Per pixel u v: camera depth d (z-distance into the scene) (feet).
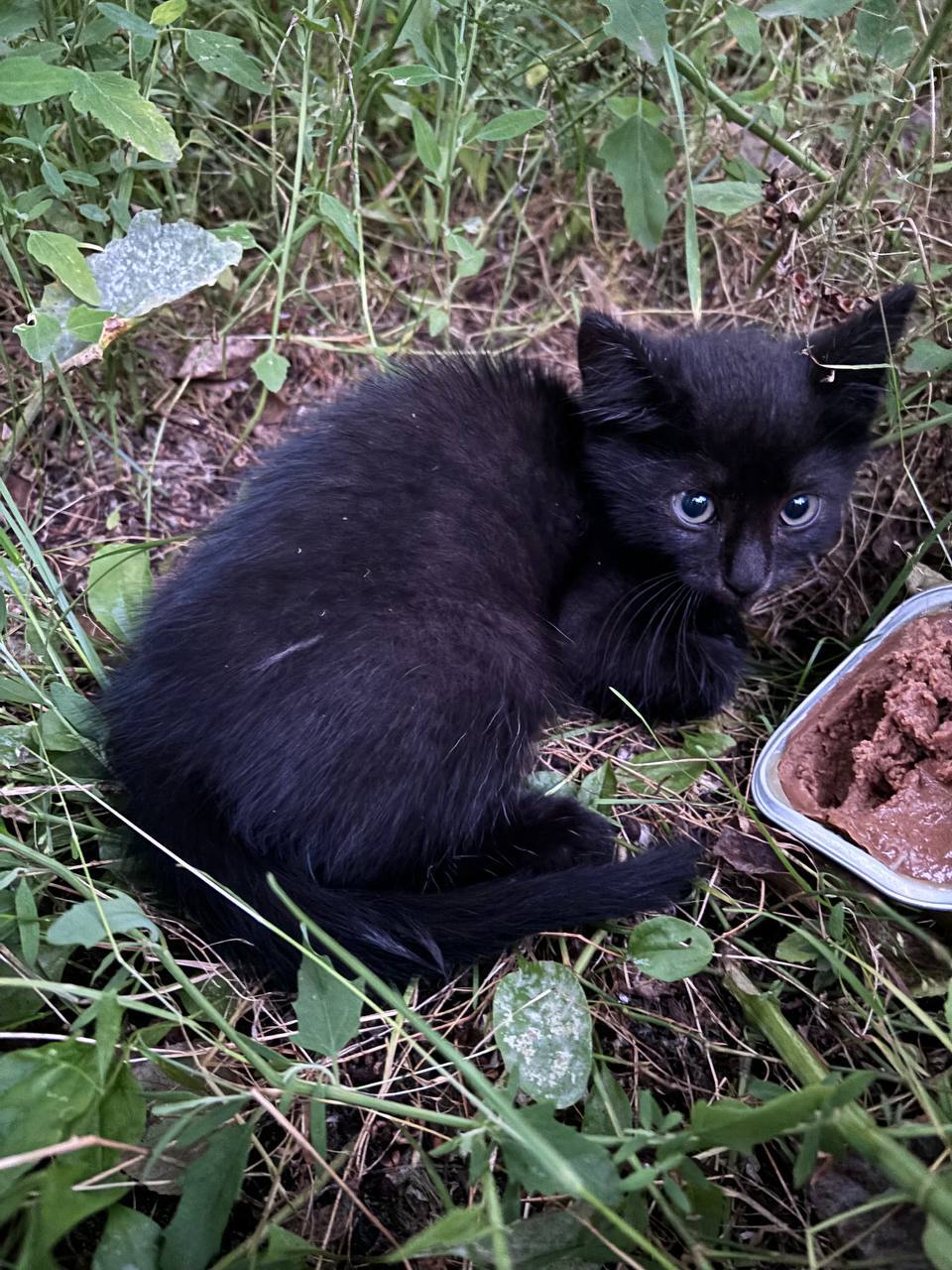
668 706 0.96
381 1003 0.75
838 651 1.04
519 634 0.85
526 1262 0.56
